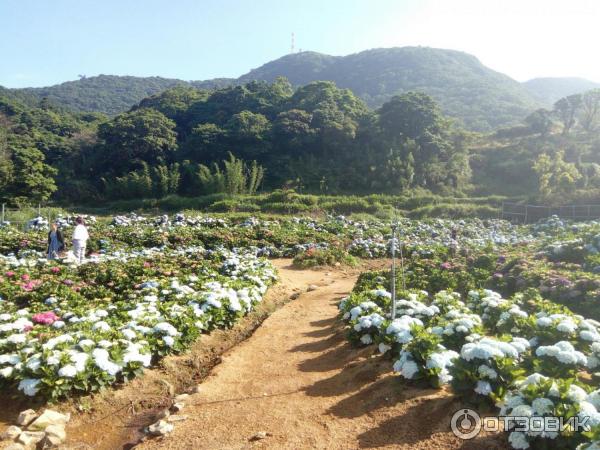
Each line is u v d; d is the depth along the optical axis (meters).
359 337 7.32
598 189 34.06
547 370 5.05
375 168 46.22
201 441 4.89
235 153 51.72
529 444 3.93
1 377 5.66
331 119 52.44
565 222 26.59
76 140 59.91
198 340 8.06
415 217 35.81
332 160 50.06
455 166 46.94
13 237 17.66
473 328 6.05
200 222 24.92
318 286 14.43
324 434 4.85
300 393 6.02
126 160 52.44
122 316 7.68
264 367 7.16
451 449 4.25
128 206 43.78
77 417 5.50
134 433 5.39
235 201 37.56
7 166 39.19
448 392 5.14
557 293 9.28
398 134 50.66
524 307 8.07
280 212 35.72
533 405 3.95
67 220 22.56
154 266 12.65
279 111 59.34
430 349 5.43
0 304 8.66
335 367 6.83
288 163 50.22
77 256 13.56
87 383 5.73
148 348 6.68
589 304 8.67
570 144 52.28
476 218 33.62
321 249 19.50
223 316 8.77
